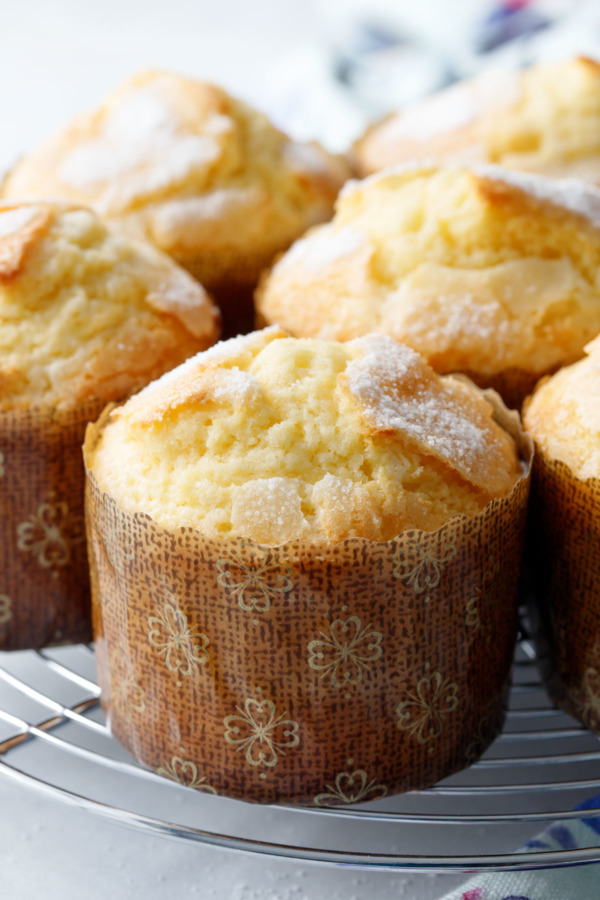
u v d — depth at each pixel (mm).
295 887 334
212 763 333
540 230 376
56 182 423
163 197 417
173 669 330
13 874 335
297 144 447
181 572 322
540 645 362
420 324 370
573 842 328
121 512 326
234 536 320
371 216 391
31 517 365
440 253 378
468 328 369
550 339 369
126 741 344
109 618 339
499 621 339
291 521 320
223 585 320
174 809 348
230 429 328
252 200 421
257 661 323
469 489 331
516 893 323
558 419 346
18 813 346
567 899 323
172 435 330
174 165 418
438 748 335
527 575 364
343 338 375
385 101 613
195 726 332
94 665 380
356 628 322
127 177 418
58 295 367
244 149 428
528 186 380
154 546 323
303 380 334
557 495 344
